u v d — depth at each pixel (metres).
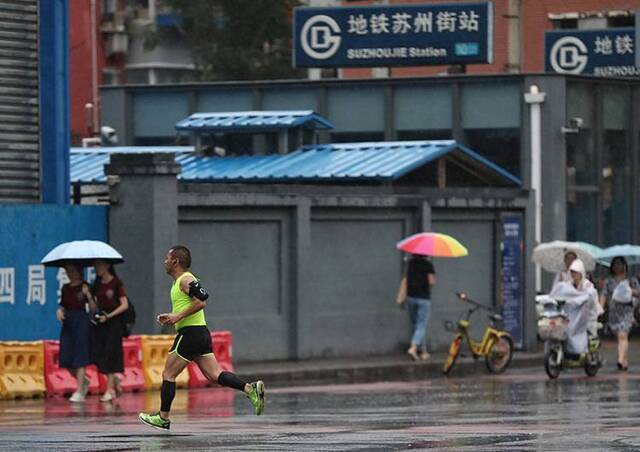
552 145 104.00
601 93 109.12
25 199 74.38
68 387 63.19
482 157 101.06
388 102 107.38
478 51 110.44
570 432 42.75
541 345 94.69
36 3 74.88
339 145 94.25
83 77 172.88
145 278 72.25
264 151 98.19
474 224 88.75
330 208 81.62
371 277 83.94
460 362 81.38
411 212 85.50
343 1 163.88
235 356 77.50
